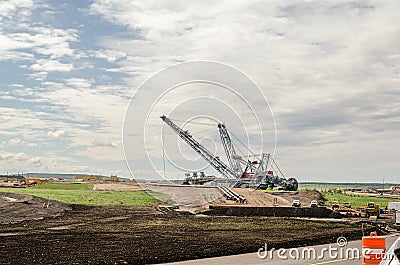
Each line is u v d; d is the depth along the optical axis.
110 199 55.22
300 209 50.34
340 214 50.28
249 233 27.86
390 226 39.47
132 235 26.44
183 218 40.50
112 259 17.11
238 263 16.02
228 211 47.81
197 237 25.33
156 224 34.47
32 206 45.34
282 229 31.06
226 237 25.31
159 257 17.44
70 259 17.17
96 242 22.75
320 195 68.69
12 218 38.16
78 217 40.56
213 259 17.11
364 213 51.06
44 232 28.30
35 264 16.12
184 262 16.45
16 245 21.64
